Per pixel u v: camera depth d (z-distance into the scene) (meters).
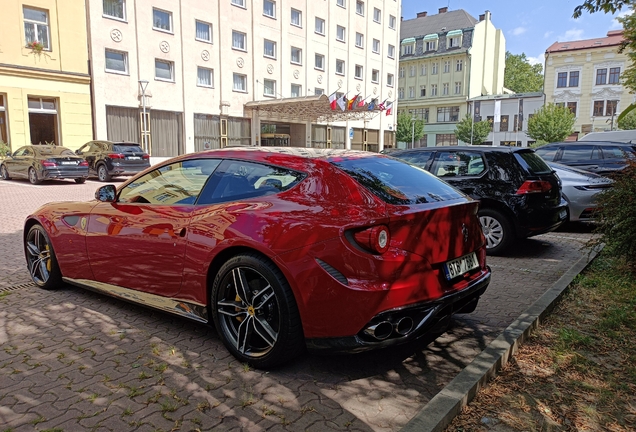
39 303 4.47
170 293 3.67
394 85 45.59
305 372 3.17
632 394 2.82
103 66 24.14
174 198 3.82
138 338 3.68
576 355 3.30
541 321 3.90
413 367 3.27
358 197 3.01
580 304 4.36
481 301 4.70
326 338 2.90
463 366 3.29
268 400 2.80
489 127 54.88
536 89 76.38
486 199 6.64
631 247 4.98
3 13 20.83
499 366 3.07
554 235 8.45
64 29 22.70
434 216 3.05
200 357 3.36
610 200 5.12
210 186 3.64
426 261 2.97
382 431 2.52
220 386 2.96
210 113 29.39
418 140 56.69
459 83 60.00
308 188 3.17
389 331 2.84
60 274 4.78
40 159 17.45
